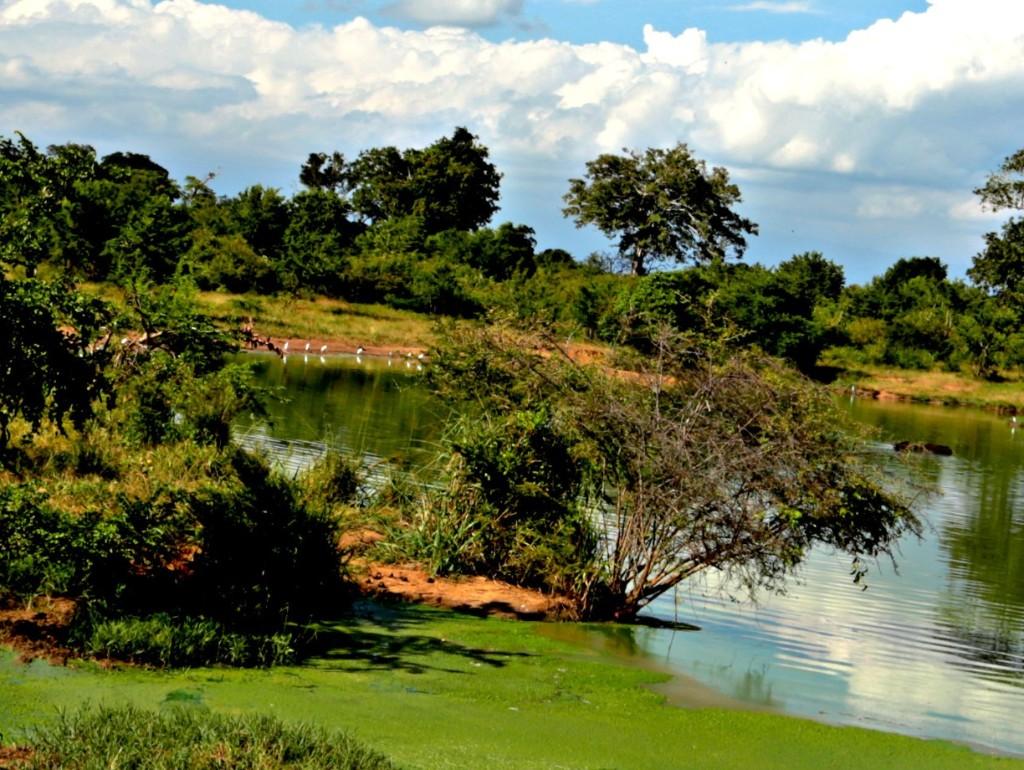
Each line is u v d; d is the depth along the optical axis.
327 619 10.85
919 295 79.44
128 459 15.30
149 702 7.56
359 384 38.00
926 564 17.20
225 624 9.67
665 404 12.66
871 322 71.25
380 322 58.28
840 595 14.77
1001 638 13.11
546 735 8.06
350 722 7.68
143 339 12.96
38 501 9.90
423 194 100.69
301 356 47.66
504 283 66.12
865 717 9.77
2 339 8.99
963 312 75.00
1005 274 72.69
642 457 12.31
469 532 13.59
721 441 12.11
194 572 10.71
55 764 5.96
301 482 15.48
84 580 9.75
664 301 47.69
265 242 67.94
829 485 12.02
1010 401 60.41
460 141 104.44
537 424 13.29
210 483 14.11
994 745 9.31
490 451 13.48
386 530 14.12
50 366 9.18
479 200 103.19
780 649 11.90
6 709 7.04
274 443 22.09
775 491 11.87
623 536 12.70
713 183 90.94
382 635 10.52
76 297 9.66
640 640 11.74
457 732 7.81
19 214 10.11
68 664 8.21
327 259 61.53
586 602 12.58
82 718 6.68
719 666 10.98
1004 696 10.84
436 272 64.69
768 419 12.09
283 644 9.24
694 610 13.45
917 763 8.55
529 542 13.27
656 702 9.46
